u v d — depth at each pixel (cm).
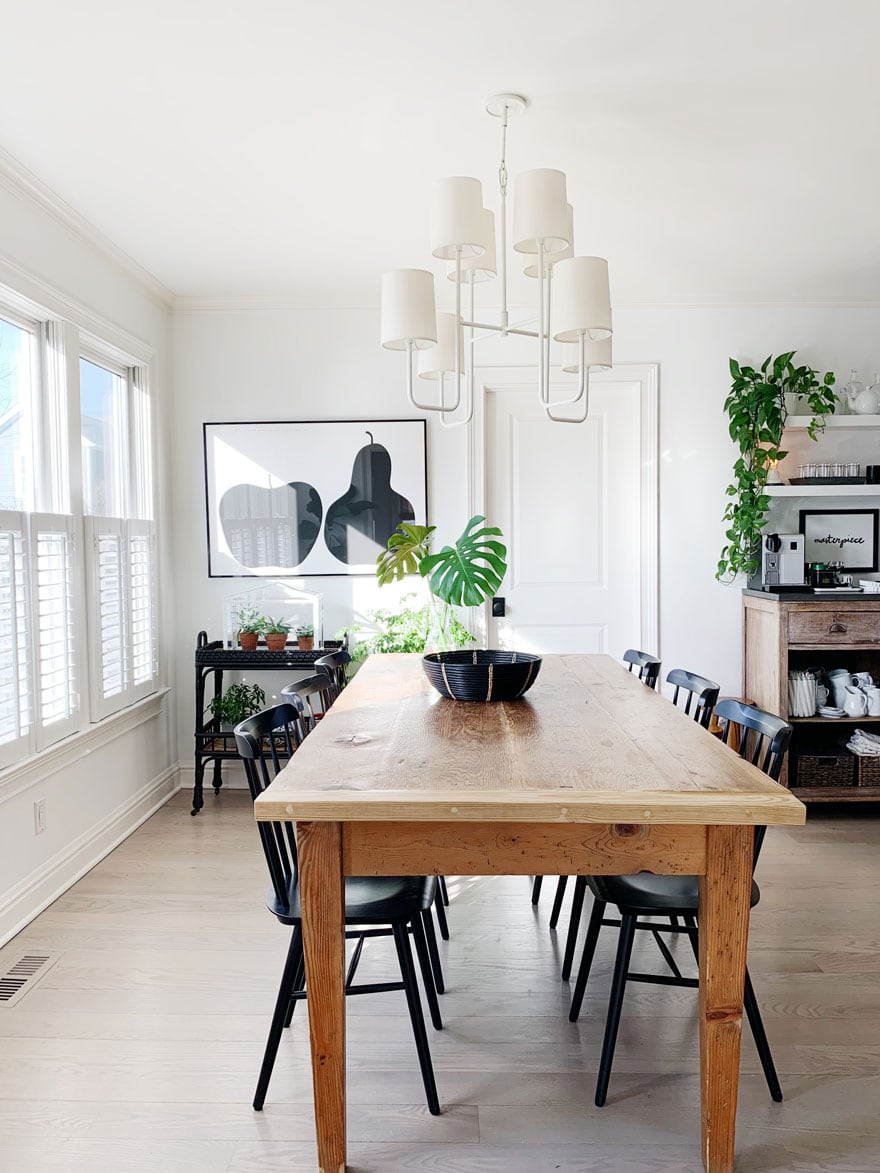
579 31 209
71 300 323
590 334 238
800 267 392
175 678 452
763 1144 181
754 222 337
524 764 185
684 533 445
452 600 369
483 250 226
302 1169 175
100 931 283
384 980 253
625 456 453
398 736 213
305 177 294
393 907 194
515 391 450
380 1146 181
